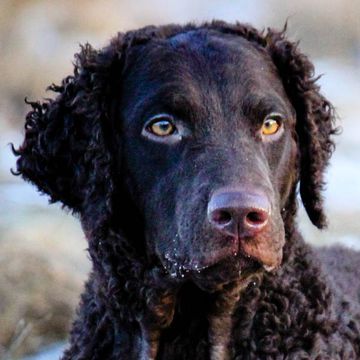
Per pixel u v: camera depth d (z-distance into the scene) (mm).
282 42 10422
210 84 9664
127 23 41719
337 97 42344
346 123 35094
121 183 9953
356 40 54594
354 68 51469
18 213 20406
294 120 10227
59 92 10516
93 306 10359
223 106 9562
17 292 16531
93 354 10234
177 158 9500
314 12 55312
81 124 10062
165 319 9898
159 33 10336
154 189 9633
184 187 9281
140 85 9859
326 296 10133
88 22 39312
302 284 10086
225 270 8930
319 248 12625
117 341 10141
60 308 16438
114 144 9969
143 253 9930
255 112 9617
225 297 9695
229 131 9453
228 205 8648
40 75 35844
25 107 34875
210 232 8797
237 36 10359
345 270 11750
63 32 38531
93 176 9859
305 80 10305
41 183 10547
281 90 10117
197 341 9945
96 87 9977
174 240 9336
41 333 16141
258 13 55375
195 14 51406
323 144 10539
